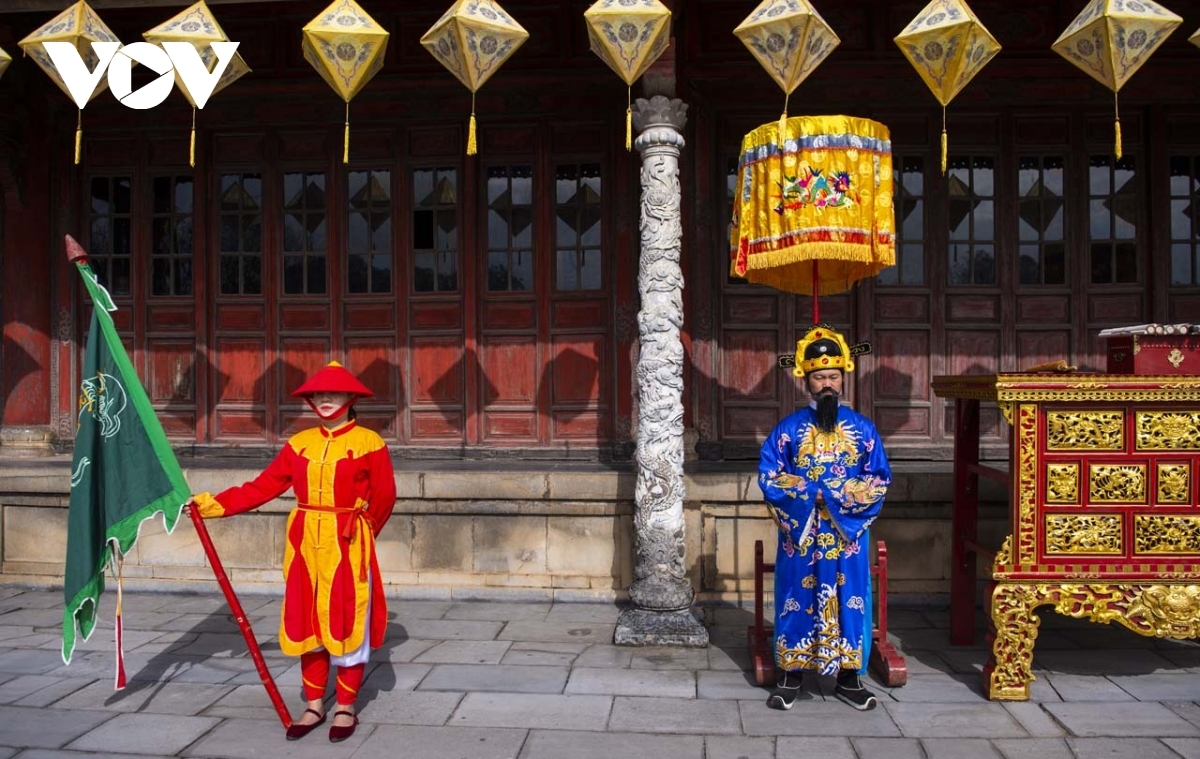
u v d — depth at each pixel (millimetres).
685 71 6309
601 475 5441
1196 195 6352
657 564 4762
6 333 6883
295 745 3393
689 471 5797
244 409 6805
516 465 6285
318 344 6781
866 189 4160
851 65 6281
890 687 4012
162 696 3938
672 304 4836
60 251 6887
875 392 6418
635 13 4008
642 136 4891
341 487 3525
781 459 3867
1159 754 3279
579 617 5191
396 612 5297
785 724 3578
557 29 6484
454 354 6680
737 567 5488
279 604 5492
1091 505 3836
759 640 4227
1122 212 6402
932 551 5418
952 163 6449
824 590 3707
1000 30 6309
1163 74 6195
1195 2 6027
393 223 6711
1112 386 3787
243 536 5707
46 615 5258
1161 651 4543
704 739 3436
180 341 6859
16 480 5797
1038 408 3859
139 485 3707
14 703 3838
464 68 4082
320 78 6594
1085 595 3826
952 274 6453
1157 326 3938
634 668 4277
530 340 6625
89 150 6914
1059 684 4047
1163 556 3824
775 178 4203
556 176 6613
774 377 6473
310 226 6805
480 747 3363
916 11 6305
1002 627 3824
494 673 4199
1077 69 6242
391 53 6613
